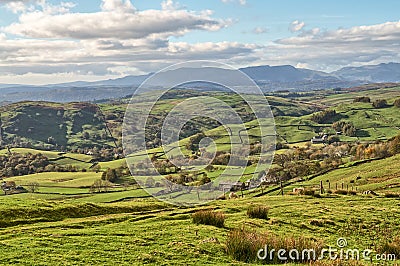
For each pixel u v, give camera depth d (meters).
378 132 171.25
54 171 107.00
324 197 39.28
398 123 184.38
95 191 67.81
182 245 18.72
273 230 23.94
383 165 86.25
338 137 152.38
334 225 26.55
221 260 17.09
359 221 27.91
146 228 22.58
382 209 32.19
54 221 25.97
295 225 25.92
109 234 20.62
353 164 93.94
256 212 27.67
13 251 16.45
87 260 15.88
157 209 31.62
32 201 29.39
